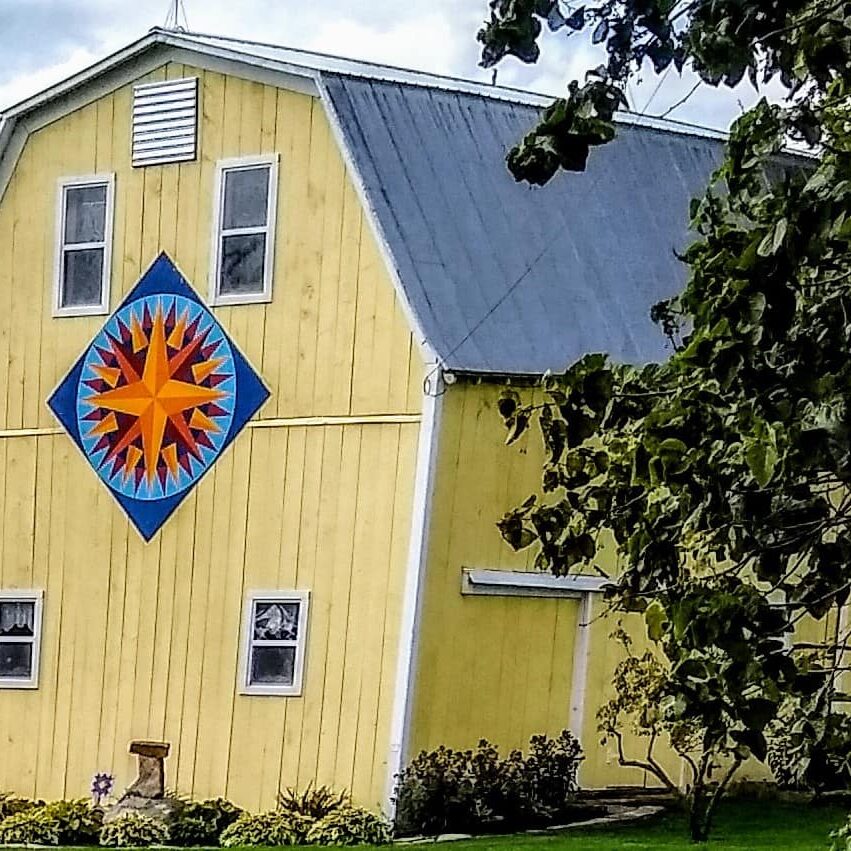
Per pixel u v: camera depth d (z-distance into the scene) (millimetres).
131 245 20594
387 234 18266
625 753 18672
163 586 19875
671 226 20688
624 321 19328
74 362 20938
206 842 17844
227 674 19188
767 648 5945
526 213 19609
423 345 17797
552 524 7301
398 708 17609
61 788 20375
